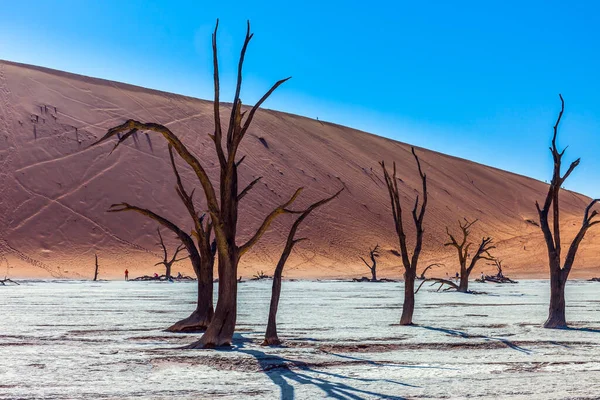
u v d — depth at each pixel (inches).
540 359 483.8
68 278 2743.6
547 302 1267.2
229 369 429.7
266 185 3900.1
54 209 3147.1
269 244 3457.2
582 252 3253.0
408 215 4345.5
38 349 526.9
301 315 908.6
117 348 531.2
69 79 4217.5
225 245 536.1
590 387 365.4
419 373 417.7
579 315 941.8
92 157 3531.0
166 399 333.7
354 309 1039.6
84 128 3742.6
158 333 657.0
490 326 749.3
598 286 2208.4
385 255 3745.1
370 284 2440.9
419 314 943.0
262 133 4507.9
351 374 412.8
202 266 687.1
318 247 3604.8
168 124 4128.9
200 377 399.9
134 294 1529.3
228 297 542.6
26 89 3878.0
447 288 2017.7
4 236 2935.5
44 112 3730.3
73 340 591.5
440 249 4074.8
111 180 3430.1
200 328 676.1
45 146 3479.3
